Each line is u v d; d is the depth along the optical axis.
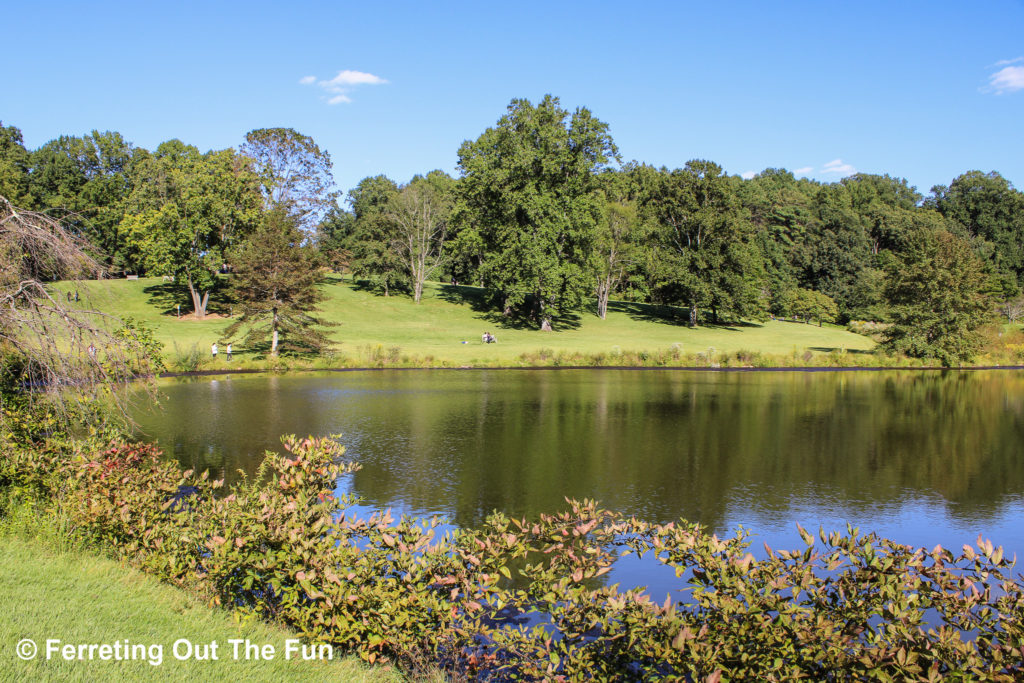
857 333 77.44
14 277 10.90
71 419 11.59
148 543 8.41
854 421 30.28
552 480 19.69
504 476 20.02
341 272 95.88
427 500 17.55
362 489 18.47
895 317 58.41
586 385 40.88
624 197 87.25
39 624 6.38
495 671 7.32
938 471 21.64
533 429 27.09
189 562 7.84
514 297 68.25
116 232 69.06
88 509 8.93
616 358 51.91
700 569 6.81
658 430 27.42
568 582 7.28
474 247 72.88
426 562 7.36
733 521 16.62
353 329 63.41
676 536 7.06
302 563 7.11
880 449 24.70
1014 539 15.82
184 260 60.25
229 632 6.78
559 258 69.56
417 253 80.06
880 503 18.34
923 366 55.88
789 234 101.50
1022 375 50.78
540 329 70.12
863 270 94.81
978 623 5.72
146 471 9.84
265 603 7.52
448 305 78.50
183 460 20.48
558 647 6.86
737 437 26.36
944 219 114.00
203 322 59.28
